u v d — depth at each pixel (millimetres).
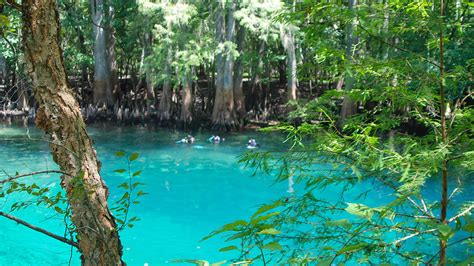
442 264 1774
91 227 2529
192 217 9016
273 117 23375
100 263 2539
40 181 10398
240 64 22031
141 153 14969
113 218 2650
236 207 9648
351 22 2354
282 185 10945
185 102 21453
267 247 1280
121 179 11586
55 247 7160
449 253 4215
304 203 2320
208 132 20250
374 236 2055
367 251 1916
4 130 18234
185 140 17188
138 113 22797
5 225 7883
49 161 12875
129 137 18422
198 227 8469
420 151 2016
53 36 2520
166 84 22266
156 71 21422
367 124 2432
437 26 2129
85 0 26000
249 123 22422
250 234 1392
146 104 24938
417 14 2215
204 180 11727
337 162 2170
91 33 25953
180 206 9695
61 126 2545
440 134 2309
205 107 24859
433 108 2367
